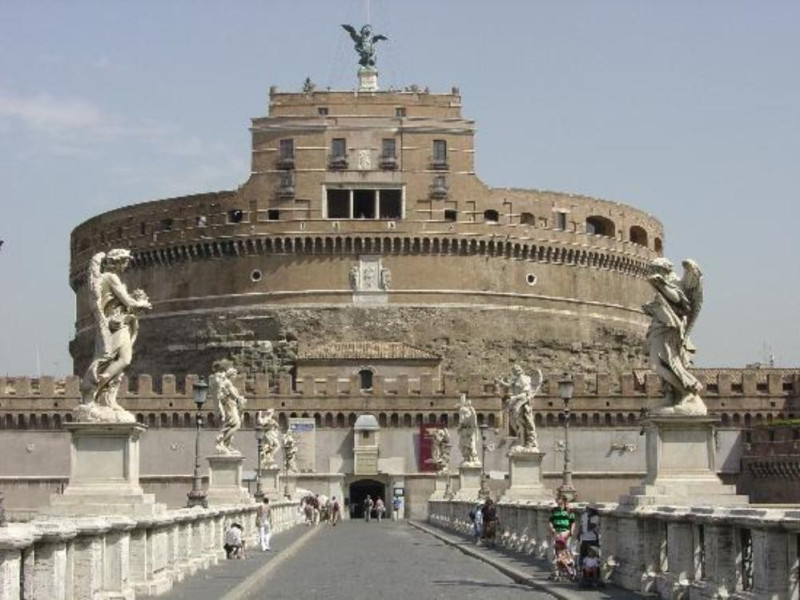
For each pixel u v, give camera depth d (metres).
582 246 150.00
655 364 26.62
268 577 34.56
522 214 148.00
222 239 143.88
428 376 124.12
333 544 58.81
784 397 122.50
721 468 121.12
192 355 144.38
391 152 143.50
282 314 141.25
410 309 141.25
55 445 120.94
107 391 26.09
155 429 121.12
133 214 152.75
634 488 27.36
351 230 141.50
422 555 47.88
